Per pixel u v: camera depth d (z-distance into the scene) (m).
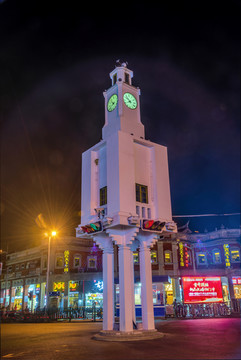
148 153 17.42
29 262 47.31
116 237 15.12
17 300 48.03
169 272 39.97
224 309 30.11
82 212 17.33
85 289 39.94
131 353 10.30
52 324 26.20
